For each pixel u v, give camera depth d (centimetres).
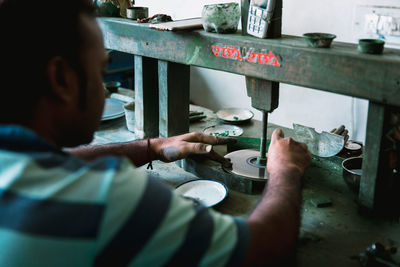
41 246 49
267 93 119
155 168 140
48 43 56
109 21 154
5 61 55
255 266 62
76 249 50
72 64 59
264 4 113
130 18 153
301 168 90
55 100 60
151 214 54
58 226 50
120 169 55
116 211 52
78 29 59
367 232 104
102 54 66
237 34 124
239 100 345
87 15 62
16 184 50
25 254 49
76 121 64
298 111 311
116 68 326
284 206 72
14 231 49
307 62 103
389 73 91
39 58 56
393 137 103
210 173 131
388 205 110
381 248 91
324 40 102
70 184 52
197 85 371
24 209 50
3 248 50
